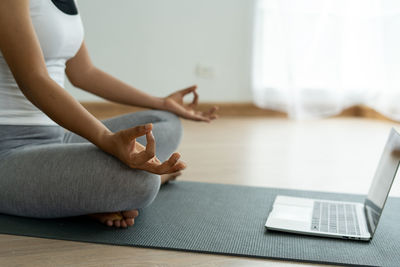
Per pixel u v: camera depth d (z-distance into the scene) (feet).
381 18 13.17
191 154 8.84
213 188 6.35
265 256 4.18
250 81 14.55
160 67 14.30
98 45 13.97
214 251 4.27
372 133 11.69
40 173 4.56
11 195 4.68
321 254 4.23
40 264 4.02
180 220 5.06
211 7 14.20
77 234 4.63
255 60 14.10
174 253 4.27
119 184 4.42
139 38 14.11
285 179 7.06
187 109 6.36
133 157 4.16
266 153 9.07
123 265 4.01
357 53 13.98
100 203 4.50
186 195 5.98
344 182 6.98
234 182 6.77
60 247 4.36
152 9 14.03
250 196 6.01
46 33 4.78
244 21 14.28
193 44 14.30
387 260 4.12
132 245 4.40
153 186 4.52
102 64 14.06
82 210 4.61
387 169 4.80
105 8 13.84
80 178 4.46
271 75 14.17
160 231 4.73
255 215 5.27
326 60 13.96
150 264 4.04
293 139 10.73
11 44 4.22
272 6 13.84
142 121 5.83
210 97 14.57
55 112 4.25
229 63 14.46
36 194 4.59
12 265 4.00
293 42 13.85
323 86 14.10
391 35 12.97
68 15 5.05
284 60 13.99
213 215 5.24
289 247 4.37
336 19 13.78
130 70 14.20
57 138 5.31
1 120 4.81
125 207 4.58
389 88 13.15
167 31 14.17
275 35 13.96
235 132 11.62
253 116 14.57
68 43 5.08
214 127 12.39
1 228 4.73
